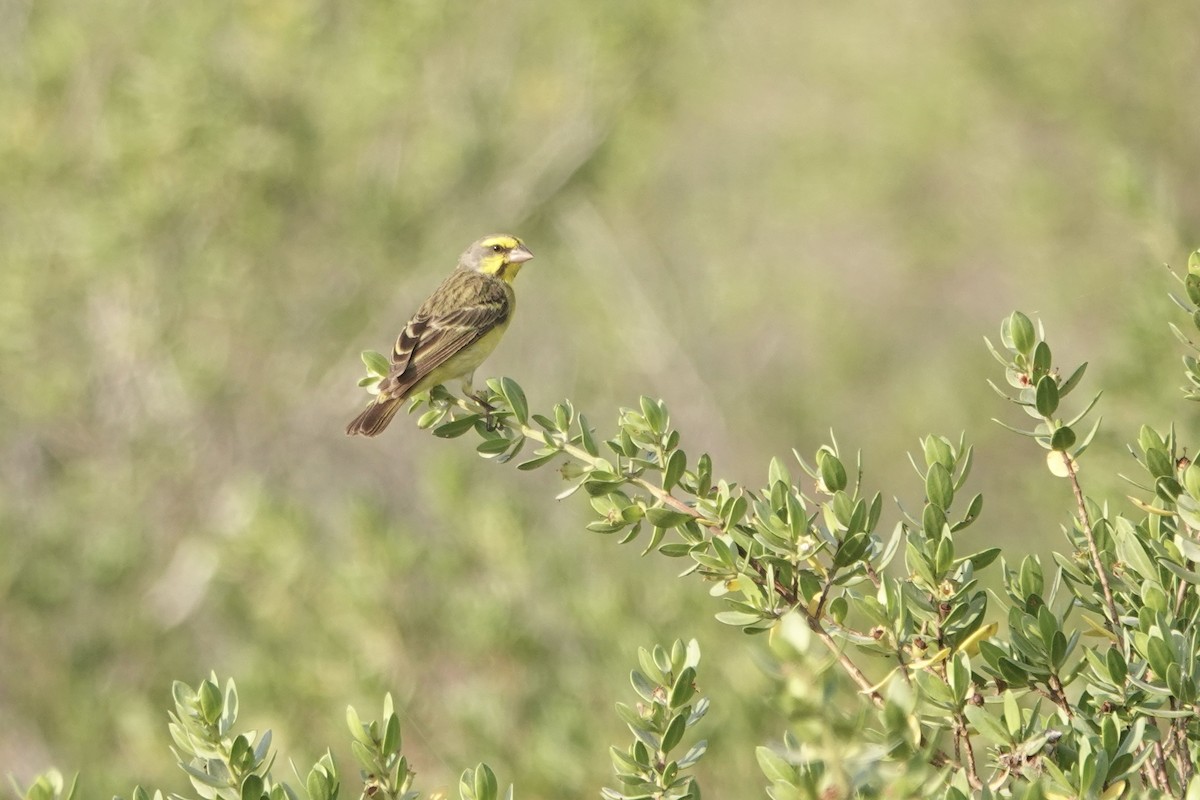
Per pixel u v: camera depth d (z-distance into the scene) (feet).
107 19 56.13
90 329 57.57
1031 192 62.85
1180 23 62.18
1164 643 14.01
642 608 35.45
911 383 72.28
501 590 36.29
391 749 14.79
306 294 61.21
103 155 55.57
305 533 40.78
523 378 69.97
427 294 61.77
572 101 63.62
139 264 56.39
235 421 59.47
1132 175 35.96
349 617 35.78
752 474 72.18
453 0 61.05
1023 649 14.97
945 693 14.47
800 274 75.46
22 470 56.24
